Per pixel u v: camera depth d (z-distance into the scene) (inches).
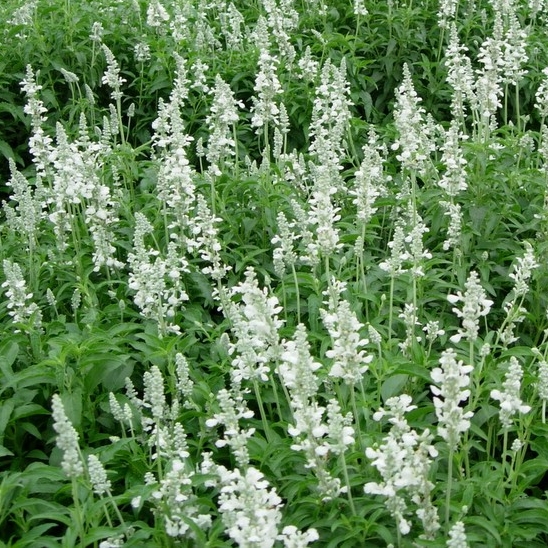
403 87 117.8
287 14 176.4
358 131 147.8
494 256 116.0
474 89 158.1
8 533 92.0
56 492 90.5
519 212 118.0
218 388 100.1
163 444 92.0
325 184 99.2
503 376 96.7
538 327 110.0
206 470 89.7
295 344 89.7
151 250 109.2
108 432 99.6
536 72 159.2
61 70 150.6
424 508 86.0
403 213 119.6
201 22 174.1
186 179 112.6
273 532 83.5
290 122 152.9
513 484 90.7
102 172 124.0
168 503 87.5
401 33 170.1
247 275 92.4
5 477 89.6
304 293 111.1
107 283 111.9
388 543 86.1
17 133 160.1
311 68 152.7
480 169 117.9
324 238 99.1
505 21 170.9
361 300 110.0
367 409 95.0
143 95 163.2
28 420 99.4
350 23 184.1
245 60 165.0
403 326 108.0
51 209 127.0
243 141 153.6
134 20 180.5
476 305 92.7
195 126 155.3
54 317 112.0
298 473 92.8
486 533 88.6
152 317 104.3
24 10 168.4
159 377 89.5
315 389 88.8
